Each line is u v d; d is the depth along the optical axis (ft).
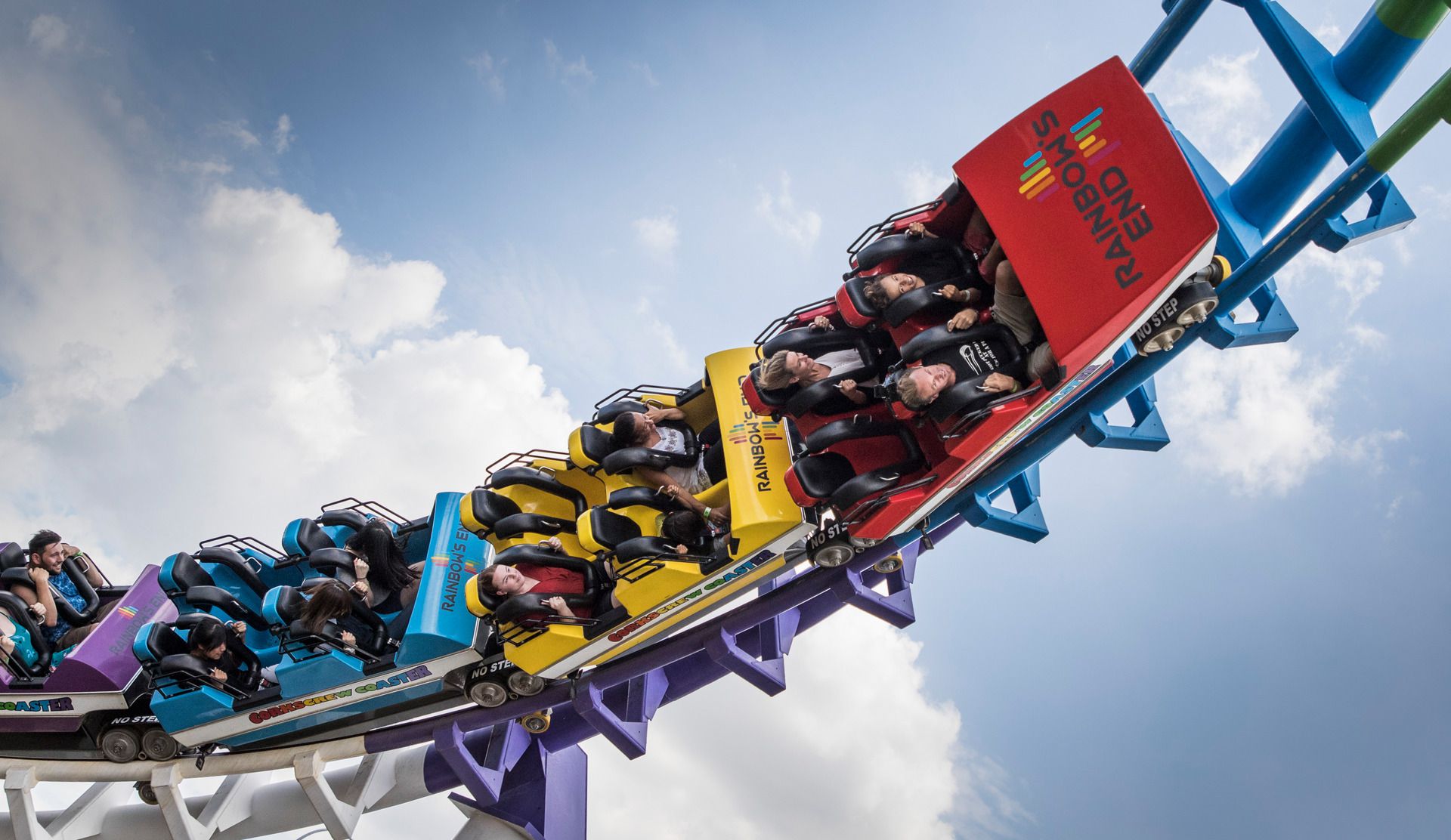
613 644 30.09
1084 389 26.61
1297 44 24.35
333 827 35.83
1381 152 21.43
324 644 31.89
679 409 32.22
